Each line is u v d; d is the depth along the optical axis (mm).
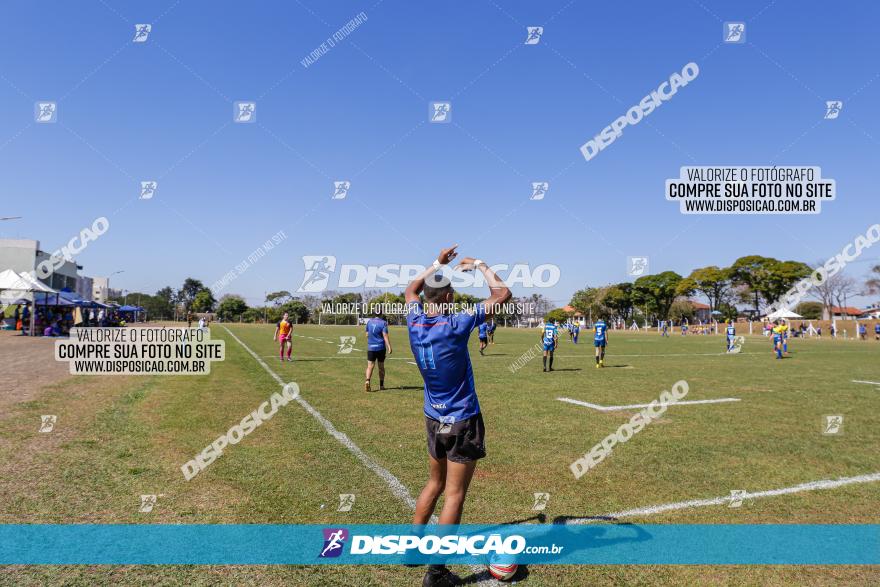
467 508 4590
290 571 3473
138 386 12180
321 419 8359
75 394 10750
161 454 6184
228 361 19141
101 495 4801
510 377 14711
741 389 12156
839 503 4742
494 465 5848
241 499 4750
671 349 30109
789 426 7941
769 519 4379
